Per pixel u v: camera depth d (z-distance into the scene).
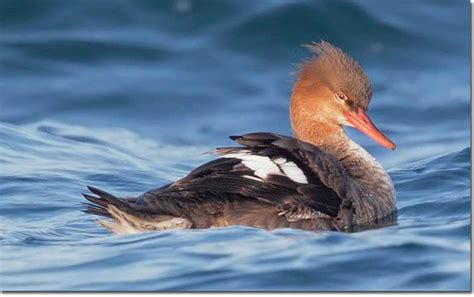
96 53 25.31
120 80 24.52
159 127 22.86
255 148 12.69
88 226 13.30
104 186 15.95
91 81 24.48
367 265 10.59
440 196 14.70
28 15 26.02
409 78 24.78
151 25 26.09
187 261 10.84
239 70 24.86
